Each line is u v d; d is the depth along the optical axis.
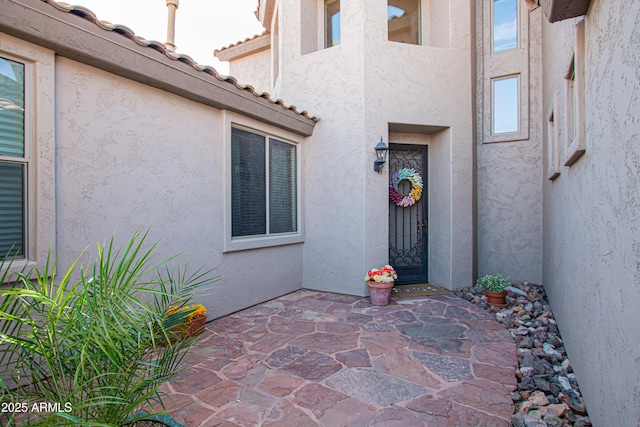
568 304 3.92
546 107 6.15
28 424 1.71
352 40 6.73
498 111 7.89
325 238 7.09
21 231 3.23
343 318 5.38
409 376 3.50
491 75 7.81
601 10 2.32
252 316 5.48
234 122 5.57
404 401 3.04
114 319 1.87
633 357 1.78
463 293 6.79
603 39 2.28
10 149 3.16
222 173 5.41
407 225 7.75
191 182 4.93
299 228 7.19
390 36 7.82
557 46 4.51
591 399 2.70
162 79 4.27
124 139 4.07
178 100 4.74
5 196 3.14
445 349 4.17
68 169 3.55
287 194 7.02
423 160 7.80
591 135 2.66
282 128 6.62
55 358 1.85
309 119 6.89
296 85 7.40
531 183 7.48
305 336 4.61
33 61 3.24
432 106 7.02
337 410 2.90
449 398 3.09
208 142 5.20
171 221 4.64
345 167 6.82
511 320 5.25
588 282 2.86
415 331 4.79
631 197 1.80
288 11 7.56
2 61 3.12
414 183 7.57
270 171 6.54
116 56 3.73
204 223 5.13
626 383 1.88
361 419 2.77
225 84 5.07
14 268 3.07
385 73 6.75
